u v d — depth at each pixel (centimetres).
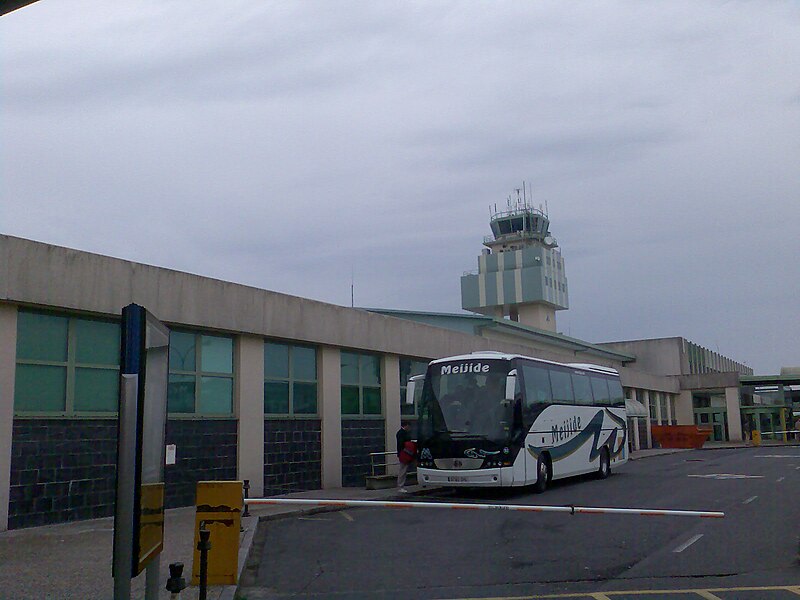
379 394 2512
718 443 6100
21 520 1368
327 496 1967
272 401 2056
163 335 724
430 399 2072
